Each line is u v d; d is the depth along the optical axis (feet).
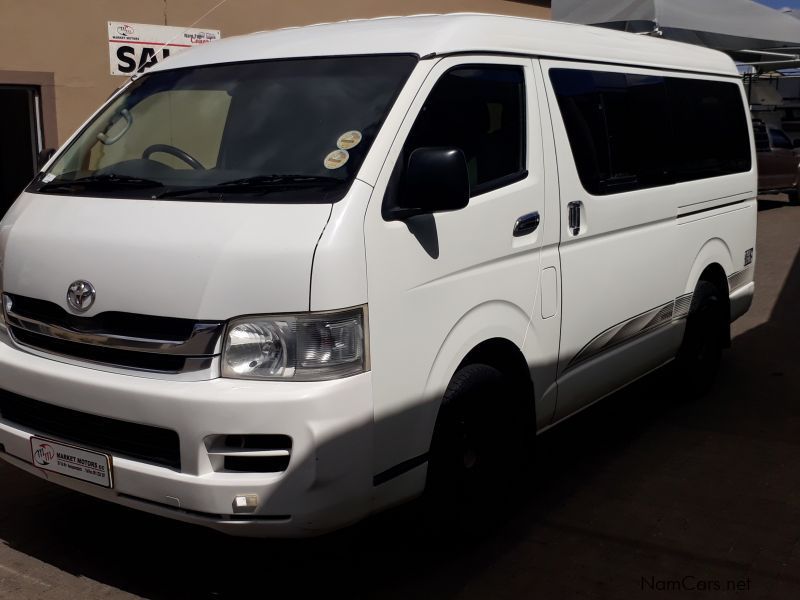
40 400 10.95
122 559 12.48
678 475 15.67
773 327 26.40
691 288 17.94
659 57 17.13
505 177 12.42
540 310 13.10
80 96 26.09
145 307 10.17
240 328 9.77
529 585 11.96
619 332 15.46
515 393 13.03
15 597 11.38
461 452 12.05
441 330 11.16
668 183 16.70
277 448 9.77
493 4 40.68
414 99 11.23
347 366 9.91
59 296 10.91
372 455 10.25
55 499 14.28
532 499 14.67
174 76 13.65
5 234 11.89
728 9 44.01
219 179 11.24
